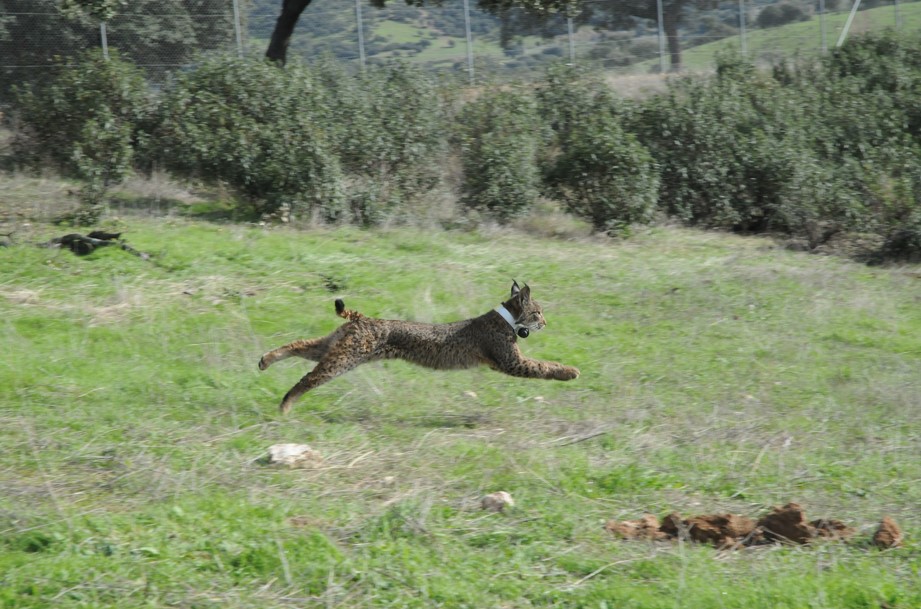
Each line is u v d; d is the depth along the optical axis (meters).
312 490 8.45
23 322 13.41
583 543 7.59
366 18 38.00
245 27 35.00
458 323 11.16
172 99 23.83
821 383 12.73
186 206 23.58
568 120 27.17
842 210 22.81
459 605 6.45
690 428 10.82
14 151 25.81
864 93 28.64
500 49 40.66
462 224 22.70
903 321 16.27
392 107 23.91
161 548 6.94
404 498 8.23
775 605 6.50
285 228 21.17
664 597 6.59
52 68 30.28
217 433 9.91
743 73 28.64
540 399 11.70
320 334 13.88
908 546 7.60
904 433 10.87
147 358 12.43
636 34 42.28
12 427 9.64
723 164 24.31
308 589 6.53
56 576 6.44
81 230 19.30
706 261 20.08
